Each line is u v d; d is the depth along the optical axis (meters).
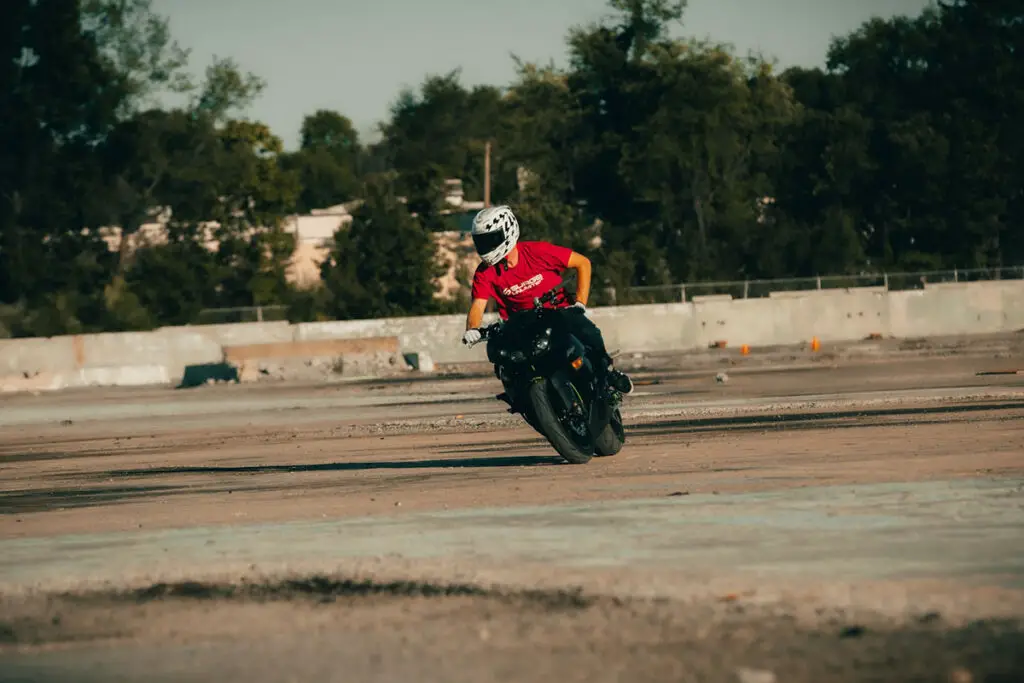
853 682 6.38
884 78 160.25
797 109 157.62
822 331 98.44
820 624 7.60
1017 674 6.41
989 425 21.38
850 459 16.78
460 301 108.44
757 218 143.50
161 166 128.62
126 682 6.96
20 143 118.56
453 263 118.44
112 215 125.06
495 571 9.66
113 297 98.81
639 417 29.06
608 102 147.50
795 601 8.23
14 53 119.12
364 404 42.34
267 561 10.59
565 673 6.71
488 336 18.23
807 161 145.50
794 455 17.78
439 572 9.73
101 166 123.88
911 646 7.02
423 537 11.55
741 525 11.36
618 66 147.00
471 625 7.95
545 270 18.47
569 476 16.55
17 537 13.19
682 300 99.44
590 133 147.38
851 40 163.62
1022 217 140.88
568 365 17.98
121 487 18.97
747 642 7.23
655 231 139.75
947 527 10.81
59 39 119.75
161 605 9.04
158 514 14.68
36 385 74.19
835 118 143.50
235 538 12.11
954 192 138.75
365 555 10.68
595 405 18.38
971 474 14.47
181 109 136.38
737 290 103.00
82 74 120.94
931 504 12.12
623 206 143.88
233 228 128.25
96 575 10.39
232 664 7.23
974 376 39.72
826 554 9.80
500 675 6.72
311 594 9.16
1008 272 105.62
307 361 72.81
